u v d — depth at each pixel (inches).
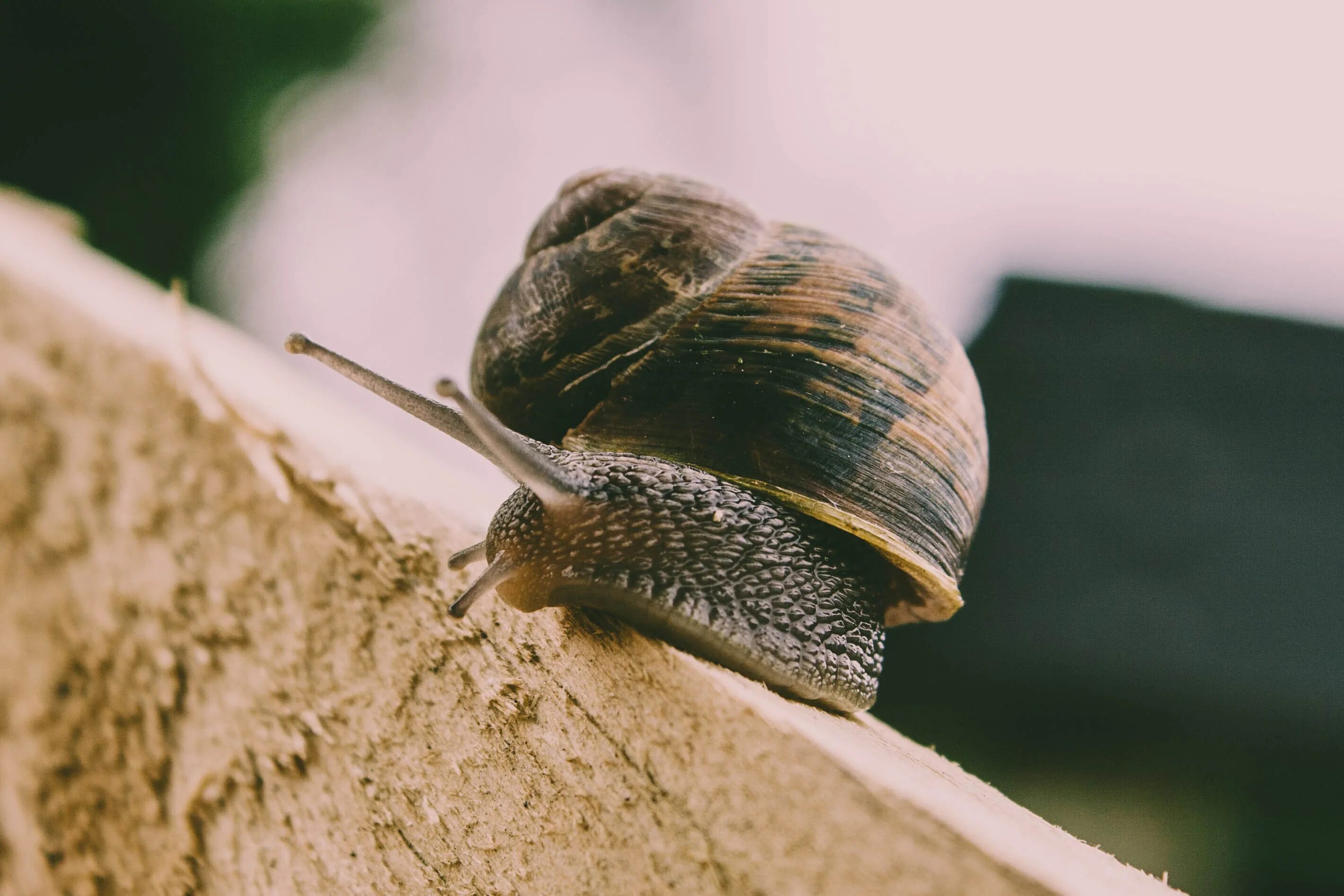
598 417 5.4
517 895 5.0
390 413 13.9
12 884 5.5
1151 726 11.5
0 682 5.5
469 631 5.2
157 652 5.4
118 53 13.4
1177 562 11.7
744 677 5.1
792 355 5.3
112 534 5.4
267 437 5.4
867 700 5.4
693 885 4.8
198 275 14.8
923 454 5.3
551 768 5.0
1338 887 10.6
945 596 5.4
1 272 5.4
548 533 5.0
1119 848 11.1
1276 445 12.0
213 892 5.3
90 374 5.4
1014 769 11.7
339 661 5.3
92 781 5.4
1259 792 11.1
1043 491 12.4
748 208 5.5
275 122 14.5
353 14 14.0
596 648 5.0
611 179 5.5
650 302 5.4
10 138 13.5
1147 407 12.4
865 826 4.7
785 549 5.2
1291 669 11.0
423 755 5.1
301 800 5.2
